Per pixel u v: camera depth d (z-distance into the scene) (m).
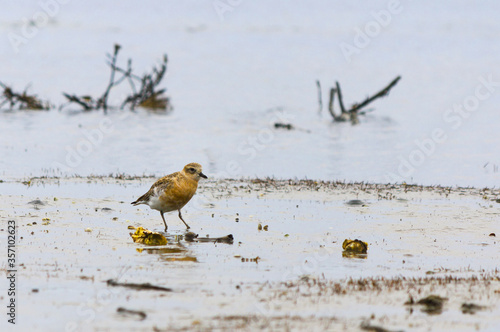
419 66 49.91
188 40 63.50
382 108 35.41
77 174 19.86
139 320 7.61
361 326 7.38
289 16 81.62
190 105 35.44
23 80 42.06
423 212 14.78
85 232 12.45
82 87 40.44
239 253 11.20
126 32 68.38
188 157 23.31
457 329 7.41
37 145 24.84
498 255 11.32
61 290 8.78
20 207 14.41
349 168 21.78
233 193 16.81
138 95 34.44
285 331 7.26
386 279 9.59
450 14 84.88
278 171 21.16
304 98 38.31
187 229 13.06
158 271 9.87
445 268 10.39
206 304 8.24
